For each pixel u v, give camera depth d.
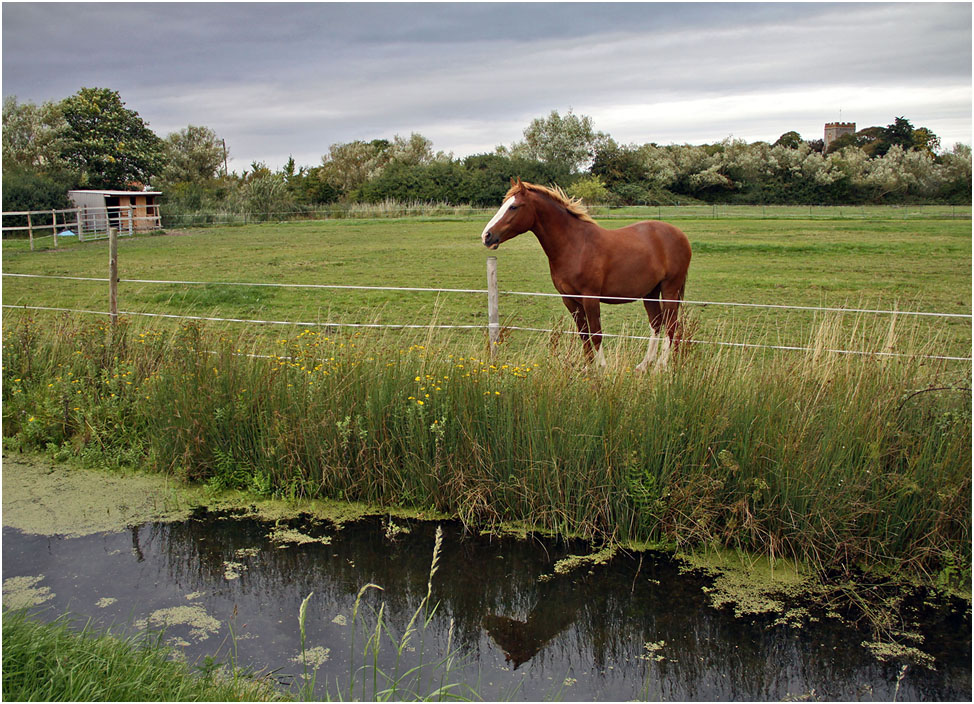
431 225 31.56
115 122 40.03
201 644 3.57
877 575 4.21
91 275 15.38
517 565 4.36
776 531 4.41
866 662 3.47
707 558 4.41
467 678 3.35
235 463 5.53
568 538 4.65
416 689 3.24
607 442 4.62
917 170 49.19
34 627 3.12
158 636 3.60
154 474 5.72
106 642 3.23
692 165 51.16
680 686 3.30
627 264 7.20
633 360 5.34
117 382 6.34
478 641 3.64
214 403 5.61
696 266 16.34
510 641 3.64
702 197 51.25
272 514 5.05
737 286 13.36
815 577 4.20
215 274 15.58
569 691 3.26
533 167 47.03
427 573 4.28
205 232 29.12
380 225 32.09
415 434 5.09
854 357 5.38
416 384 5.24
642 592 4.06
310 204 43.59
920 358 4.98
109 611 3.86
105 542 4.66
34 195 27.81
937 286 13.38
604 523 4.68
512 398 5.00
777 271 15.45
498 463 4.89
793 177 50.62
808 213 39.59
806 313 10.34
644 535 4.63
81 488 5.47
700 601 3.97
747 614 3.85
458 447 4.99
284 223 34.62
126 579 4.20
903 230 26.95
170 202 36.66
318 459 5.27
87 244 23.14
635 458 4.57
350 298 11.94
